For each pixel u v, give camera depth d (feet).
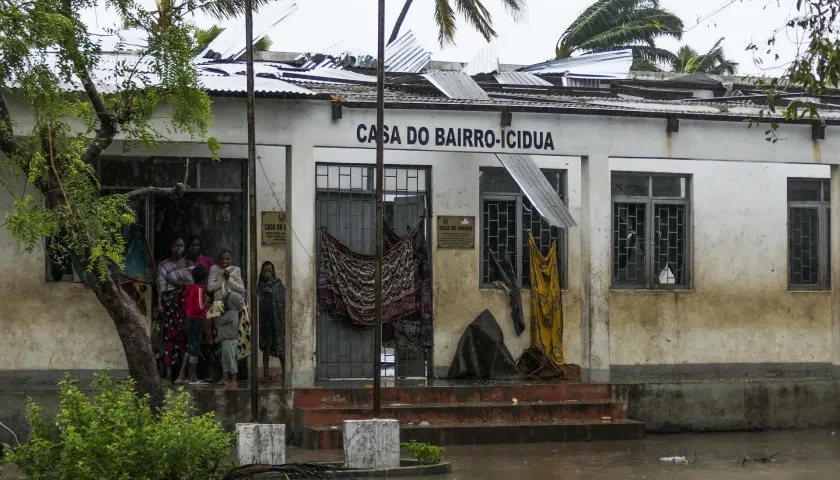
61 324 48.65
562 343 55.42
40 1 35.45
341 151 53.11
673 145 52.80
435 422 45.98
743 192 59.00
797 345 59.36
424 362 54.13
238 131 46.88
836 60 33.96
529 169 52.54
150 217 50.34
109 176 49.83
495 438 45.44
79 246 36.52
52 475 31.76
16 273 48.11
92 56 37.55
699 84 66.23
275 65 59.77
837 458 42.32
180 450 30.40
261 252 51.34
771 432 50.90
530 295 55.16
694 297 58.03
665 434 49.60
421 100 50.08
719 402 50.72
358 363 53.36
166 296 47.91
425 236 54.03
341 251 52.47
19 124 44.24
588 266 51.67
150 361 38.52
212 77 49.62
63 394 31.94
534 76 66.13
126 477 29.37
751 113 54.34
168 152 49.83
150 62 39.37
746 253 58.90
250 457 35.68
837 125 54.90
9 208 47.73
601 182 51.75
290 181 47.60
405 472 36.06
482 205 55.36
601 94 61.21
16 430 42.75
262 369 51.55
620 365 56.85
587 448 44.50
